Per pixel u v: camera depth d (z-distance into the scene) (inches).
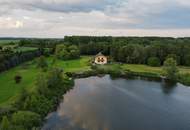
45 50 6643.7
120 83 3666.3
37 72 3890.3
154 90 3245.6
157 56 5526.6
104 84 3577.8
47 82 2864.2
